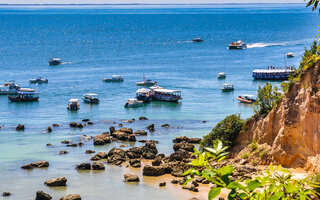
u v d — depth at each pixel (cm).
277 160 6438
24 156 8219
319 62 6350
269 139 6794
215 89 17050
